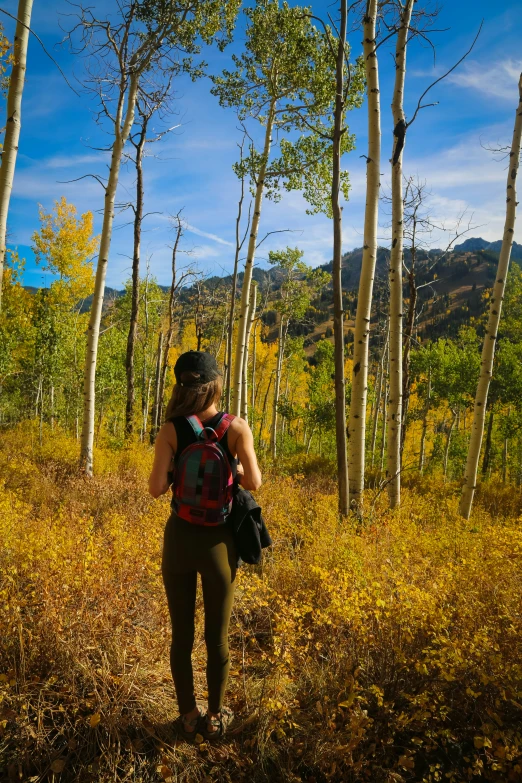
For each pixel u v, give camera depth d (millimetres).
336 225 6242
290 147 13805
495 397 23703
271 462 16688
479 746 2203
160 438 2393
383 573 3668
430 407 26969
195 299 20562
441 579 3578
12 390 30969
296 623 3180
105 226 10586
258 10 12680
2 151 6121
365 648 2926
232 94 13617
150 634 3209
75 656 2693
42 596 3002
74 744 2352
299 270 26703
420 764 2441
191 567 2365
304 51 12586
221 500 2344
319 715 2621
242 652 3115
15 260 23484
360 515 6301
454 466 30500
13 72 6109
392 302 8625
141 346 27562
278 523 5957
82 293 25734
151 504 6457
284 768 2336
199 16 11789
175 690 2701
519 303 27844
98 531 4711
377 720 2553
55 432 19078
